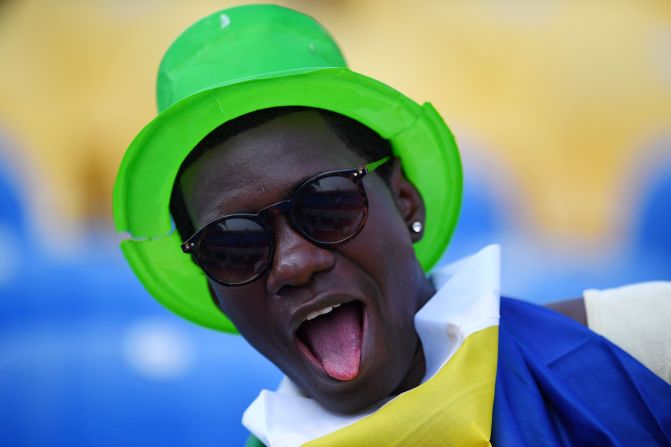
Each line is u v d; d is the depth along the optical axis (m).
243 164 8.28
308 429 8.27
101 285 20.41
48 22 28.03
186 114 8.30
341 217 8.18
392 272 8.41
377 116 8.80
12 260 21.59
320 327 8.41
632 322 8.91
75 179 25.31
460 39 28.91
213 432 17.77
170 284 9.89
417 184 9.52
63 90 26.95
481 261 8.61
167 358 18.70
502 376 8.16
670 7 29.31
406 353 8.53
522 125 27.20
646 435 7.89
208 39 8.87
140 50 28.05
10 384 18.31
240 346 18.86
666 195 25.84
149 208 9.05
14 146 25.42
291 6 28.39
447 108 27.77
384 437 7.61
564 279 23.59
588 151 26.83
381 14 29.08
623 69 28.41
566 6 29.41
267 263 8.18
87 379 18.36
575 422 7.86
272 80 8.14
